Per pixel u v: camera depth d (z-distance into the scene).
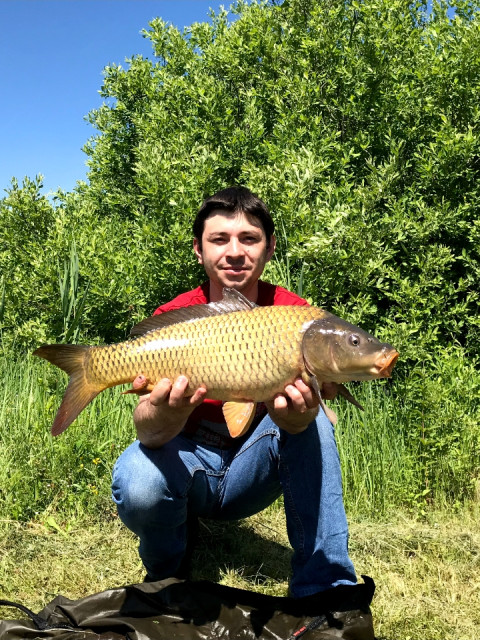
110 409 1.87
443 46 2.38
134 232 2.61
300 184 2.13
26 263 2.78
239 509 1.23
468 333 2.11
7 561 1.28
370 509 1.59
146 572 1.28
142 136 3.12
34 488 1.54
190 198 2.29
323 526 1.06
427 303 2.08
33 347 2.41
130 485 1.06
